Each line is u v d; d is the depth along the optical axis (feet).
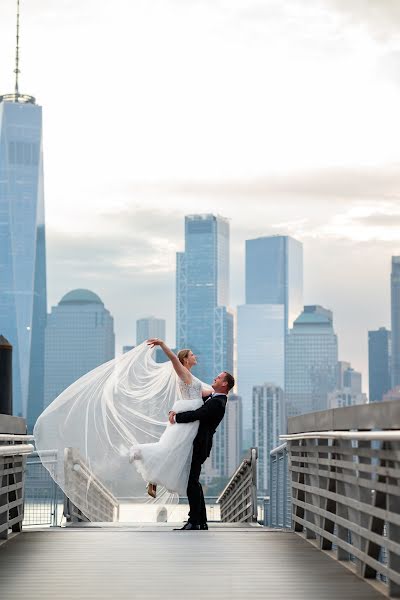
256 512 53.62
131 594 24.25
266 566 28.84
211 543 34.24
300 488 37.32
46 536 36.50
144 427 43.06
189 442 39.11
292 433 38.93
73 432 43.14
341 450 28.94
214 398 39.17
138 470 39.47
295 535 37.01
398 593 23.71
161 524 44.06
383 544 23.97
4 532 35.19
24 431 37.19
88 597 23.82
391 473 22.89
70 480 43.27
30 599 23.57
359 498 26.84
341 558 29.86
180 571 27.89
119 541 34.78
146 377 43.34
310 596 23.97
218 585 25.53
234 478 64.03
